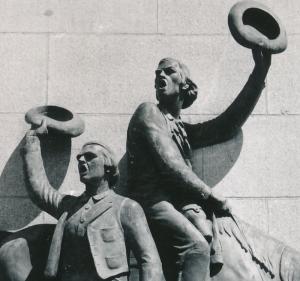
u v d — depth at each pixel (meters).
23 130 13.55
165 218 12.37
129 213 12.22
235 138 13.52
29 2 13.99
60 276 12.26
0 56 13.78
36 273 12.47
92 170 12.33
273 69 13.79
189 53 13.83
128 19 13.93
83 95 13.66
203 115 13.60
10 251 12.50
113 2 14.00
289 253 12.84
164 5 13.98
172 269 12.37
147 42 13.85
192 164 13.41
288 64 13.80
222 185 13.38
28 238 12.62
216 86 13.72
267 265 12.73
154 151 12.49
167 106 12.88
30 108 13.55
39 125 13.12
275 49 12.94
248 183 13.40
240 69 13.78
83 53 13.80
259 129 13.58
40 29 13.88
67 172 13.39
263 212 13.32
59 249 12.26
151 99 13.67
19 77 13.72
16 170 13.41
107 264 12.01
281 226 13.27
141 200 12.56
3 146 13.48
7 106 13.61
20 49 13.81
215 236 12.52
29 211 13.27
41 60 13.78
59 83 13.70
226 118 13.23
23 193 13.34
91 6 13.98
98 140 13.31
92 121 13.56
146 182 12.63
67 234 12.24
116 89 13.69
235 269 12.51
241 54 13.82
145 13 13.95
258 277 12.55
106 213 12.23
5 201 13.30
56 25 13.90
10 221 13.24
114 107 13.62
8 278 12.42
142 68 13.77
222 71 13.77
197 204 12.60
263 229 13.27
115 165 12.44
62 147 13.45
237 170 13.43
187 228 12.29
